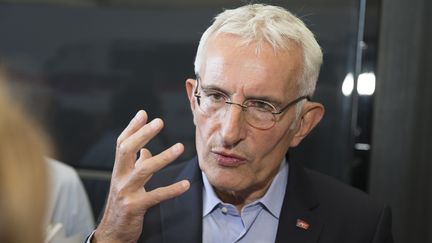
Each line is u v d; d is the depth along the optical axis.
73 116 2.64
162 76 2.53
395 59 2.32
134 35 2.54
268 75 1.17
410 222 2.39
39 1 2.61
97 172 2.65
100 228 1.19
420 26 2.28
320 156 2.45
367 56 2.34
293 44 1.22
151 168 1.09
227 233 1.34
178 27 2.49
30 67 2.64
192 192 1.38
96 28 2.57
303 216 1.36
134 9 2.53
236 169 1.22
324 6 2.34
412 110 2.33
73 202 2.12
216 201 1.34
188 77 2.51
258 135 1.20
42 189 0.50
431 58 2.29
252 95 1.17
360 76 2.35
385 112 2.36
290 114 1.25
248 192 1.35
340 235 1.36
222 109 1.19
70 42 2.61
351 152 2.41
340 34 2.34
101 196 2.64
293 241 1.32
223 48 1.19
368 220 1.41
